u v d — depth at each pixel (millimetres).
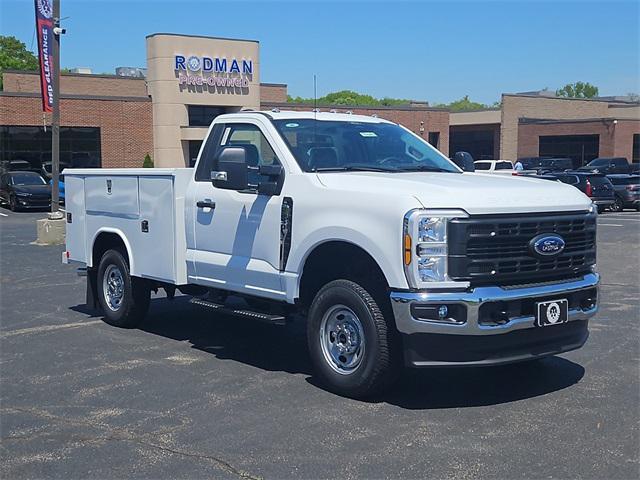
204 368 7316
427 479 4691
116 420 5855
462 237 5672
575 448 5156
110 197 9031
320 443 5297
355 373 6160
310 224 6461
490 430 5516
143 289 8992
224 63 43719
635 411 5910
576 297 6199
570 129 56906
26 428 5711
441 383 6703
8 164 37906
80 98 40406
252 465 4949
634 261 15258
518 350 5961
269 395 6414
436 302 5617
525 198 6035
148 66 42625
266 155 7172
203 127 42906
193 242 7855
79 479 4793
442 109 52969
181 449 5242
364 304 6051
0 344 8391
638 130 55750
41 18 27188
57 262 15438
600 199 31047
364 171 6961
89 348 8188
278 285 6844
